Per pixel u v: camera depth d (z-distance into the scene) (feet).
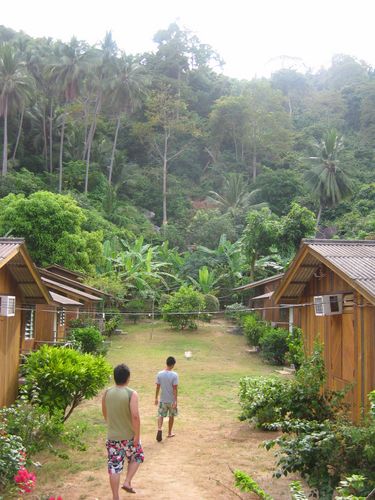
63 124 149.69
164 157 179.93
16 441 20.51
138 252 108.47
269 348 62.59
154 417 35.47
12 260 31.01
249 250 98.94
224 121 199.62
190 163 199.41
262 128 200.85
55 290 65.05
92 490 21.63
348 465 18.98
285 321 72.08
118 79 149.59
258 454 26.66
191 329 93.09
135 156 199.11
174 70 224.33
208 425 33.27
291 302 35.88
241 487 19.93
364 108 228.63
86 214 122.72
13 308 30.45
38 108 169.99
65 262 85.25
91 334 60.80
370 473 18.13
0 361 30.45
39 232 84.79
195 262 116.37
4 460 18.84
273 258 98.89
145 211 170.19
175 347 76.79
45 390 29.27
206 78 231.50
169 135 183.21
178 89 211.82
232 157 207.31
